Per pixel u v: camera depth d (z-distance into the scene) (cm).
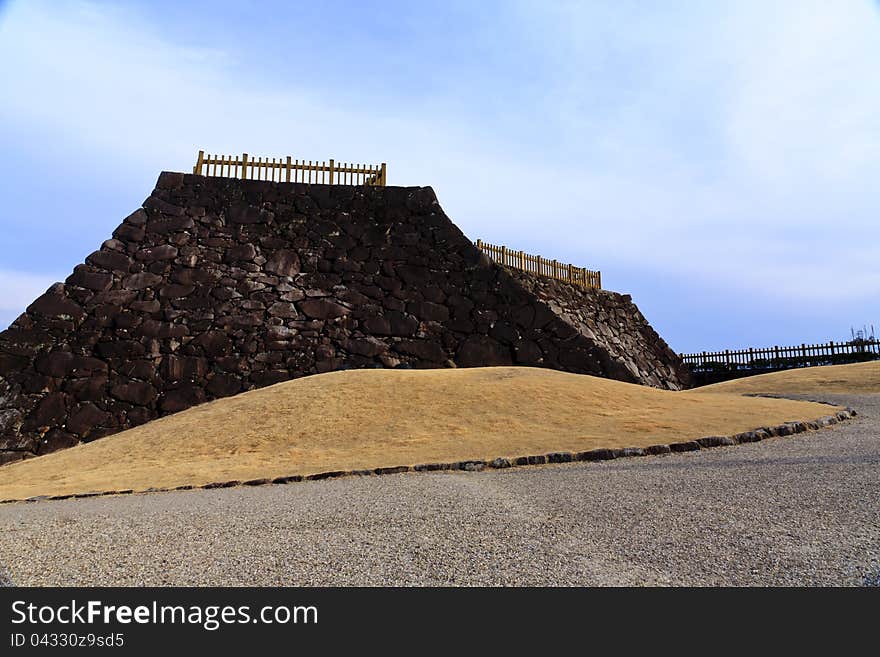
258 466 835
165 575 355
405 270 1856
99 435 1404
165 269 1669
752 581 327
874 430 877
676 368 2484
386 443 927
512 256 2081
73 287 1559
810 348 2358
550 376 1347
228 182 1866
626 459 754
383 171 2028
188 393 1521
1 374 1405
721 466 650
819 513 439
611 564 355
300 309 1722
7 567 370
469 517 462
